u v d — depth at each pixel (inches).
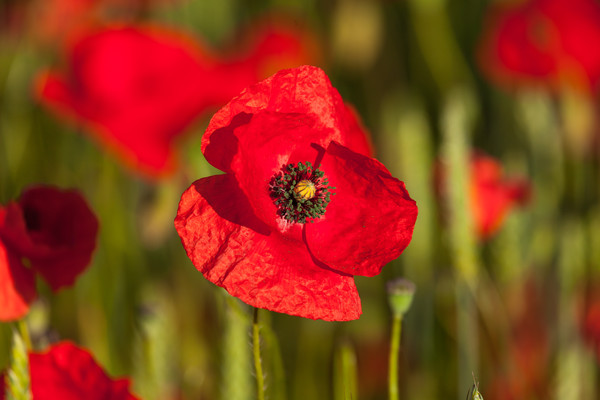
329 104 30.0
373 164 29.6
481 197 37.3
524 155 46.3
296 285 29.2
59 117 43.1
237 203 29.2
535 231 40.8
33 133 47.1
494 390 38.3
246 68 39.2
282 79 29.6
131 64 37.4
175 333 37.9
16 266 30.0
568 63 43.9
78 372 29.5
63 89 38.0
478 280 38.3
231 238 29.1
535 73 44.8
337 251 29.9
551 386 37.3
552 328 39.2
